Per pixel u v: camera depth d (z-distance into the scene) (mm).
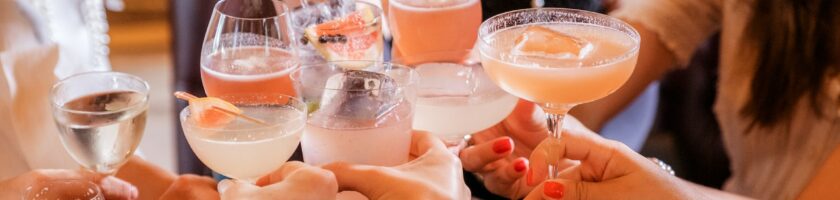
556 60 593
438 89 708
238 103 663
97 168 699
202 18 1229
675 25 1127
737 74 1111
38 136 898
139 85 728
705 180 1357
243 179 650
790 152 1111
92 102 693
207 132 608
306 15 763
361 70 663
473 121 708
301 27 756
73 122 653
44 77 942
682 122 1402
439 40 763
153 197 757
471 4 764
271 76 689
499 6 1085
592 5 1180
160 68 2248
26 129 891
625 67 611
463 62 750
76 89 728
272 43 709
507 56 606
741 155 1174
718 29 1180
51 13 1130
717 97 1163
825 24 1014
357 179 600
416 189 588
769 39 1054
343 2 771
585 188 684
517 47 617
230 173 638
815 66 1038
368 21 736
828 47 1021
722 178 1349
